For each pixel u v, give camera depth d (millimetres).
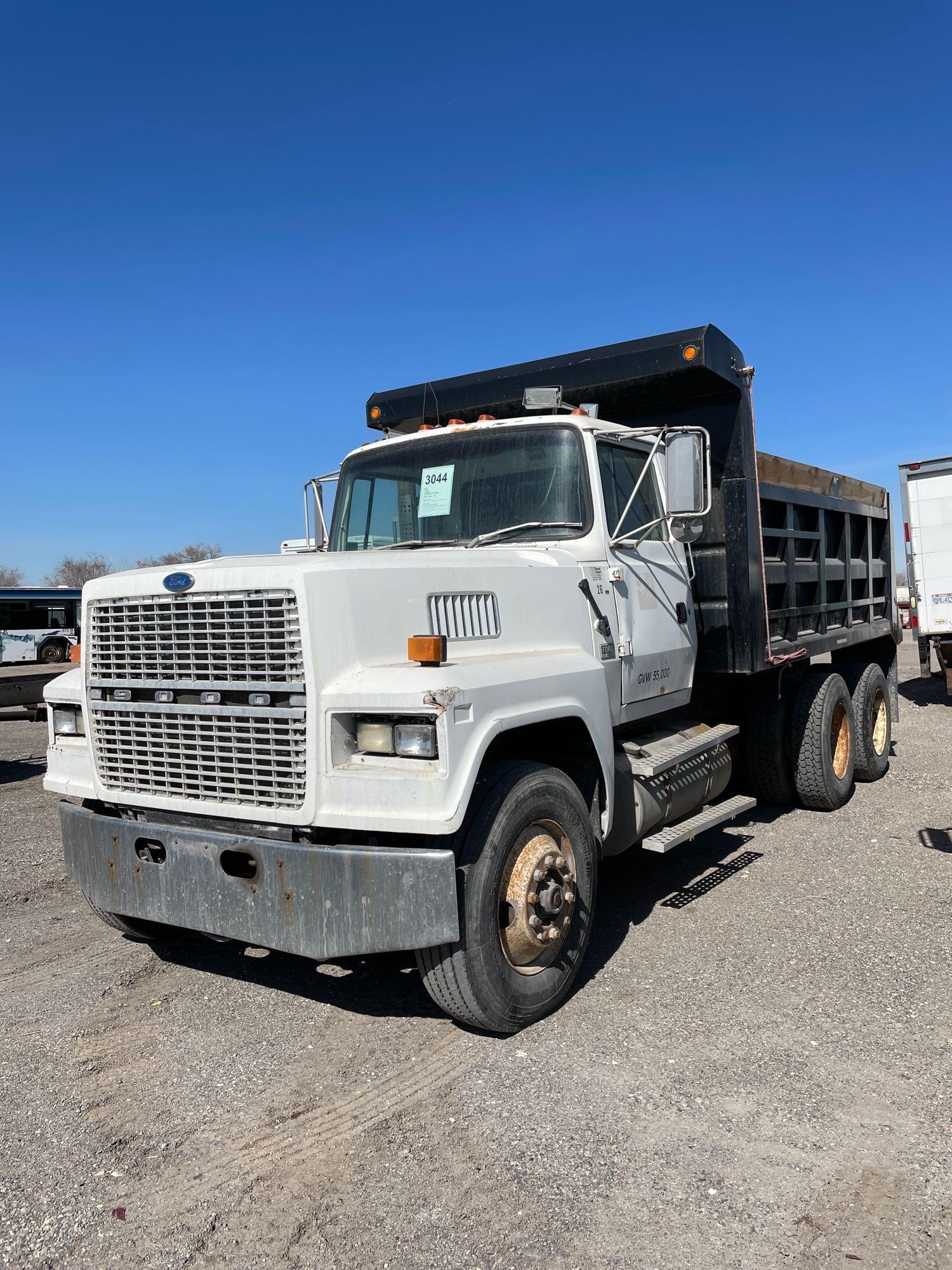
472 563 4086
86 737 4195
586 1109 3262
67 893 5988
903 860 6184
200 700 3738
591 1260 2512
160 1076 3592
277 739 3529
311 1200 2807
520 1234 2621
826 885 5711
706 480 4930
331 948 3447
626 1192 2795
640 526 5383
